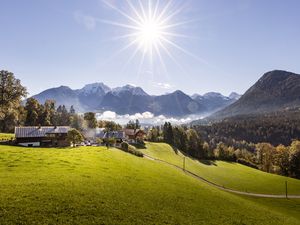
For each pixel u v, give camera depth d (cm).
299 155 17000
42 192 3122
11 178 3688
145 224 2708
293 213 6350
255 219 3759
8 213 2438
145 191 4056
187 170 11156
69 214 2617
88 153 7256
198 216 3316
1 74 11075
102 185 3897
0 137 11350
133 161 7550
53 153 6694
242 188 9769
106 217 2694
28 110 17150
